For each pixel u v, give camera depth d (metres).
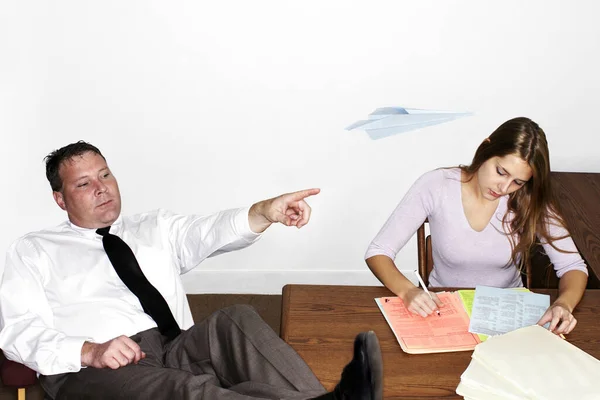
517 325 1.57
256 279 3.13
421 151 2.88
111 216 1.87
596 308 1.66
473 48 2.72
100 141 2.86
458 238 1.95
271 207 1.76
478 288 1.72
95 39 2.70
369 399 1.20
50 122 2.82
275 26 2.69
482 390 1.33
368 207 2.98
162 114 2.82
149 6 2.66
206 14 2.67
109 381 1.58
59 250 1.86
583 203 2.43
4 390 2.36
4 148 2.84
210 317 1.63
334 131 2.85
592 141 2.85
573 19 2.67
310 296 1.70
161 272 1.91
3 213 2.95
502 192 1.83
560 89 2.77
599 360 1.43
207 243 1.89
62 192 1.86
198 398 1.40
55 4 2.65
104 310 1.82
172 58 2.73
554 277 2.12
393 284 1.72
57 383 1.74
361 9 2.66
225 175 2.93
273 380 1.43
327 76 2.76
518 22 2.68
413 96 2.80
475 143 2.87
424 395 1.35
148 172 2.92
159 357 1.79
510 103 2.80
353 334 1.54
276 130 2.85
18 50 2.70
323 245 3.06
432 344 1.50
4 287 1.79
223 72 2.76
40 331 1.70
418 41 2.71
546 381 1.32
